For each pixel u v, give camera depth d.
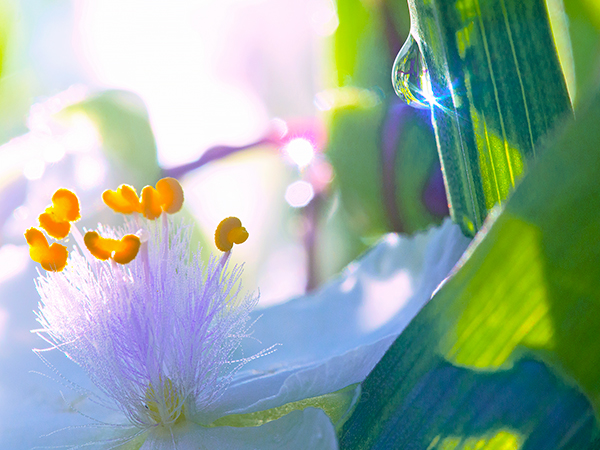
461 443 0.06
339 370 0.07
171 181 0.07
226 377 0.07
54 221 0.07
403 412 0.06
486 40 0.07
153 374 0.07
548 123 0.07
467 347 0.06
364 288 0.08
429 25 0.07
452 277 0.06
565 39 0.09
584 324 0.06
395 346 0.06
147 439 0.07
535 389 0.06
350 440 0.06
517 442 0.06
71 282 0.07
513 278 0.06
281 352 0.08
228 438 0.07
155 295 0.07
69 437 0.07
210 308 0.07
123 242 0.07
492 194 0.07
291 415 0.07
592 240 0.06
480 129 0.07
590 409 0.06
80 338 0.07
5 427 0.07
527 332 0.06
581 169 0.06
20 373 0.08
